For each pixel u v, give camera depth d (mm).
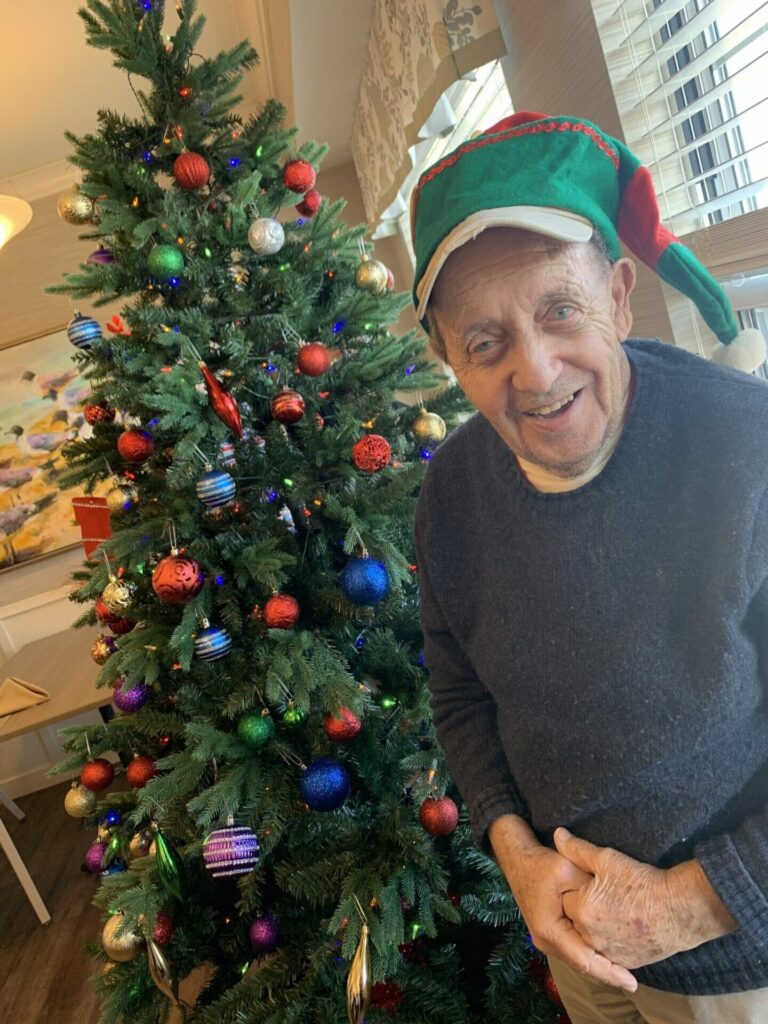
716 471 547
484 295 551
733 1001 604
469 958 1312
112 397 1158
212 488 1082
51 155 3027
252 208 1192
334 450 1170
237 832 1049
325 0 1971
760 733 585
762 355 619
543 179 529
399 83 1972
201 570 1120
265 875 1308
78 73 2449
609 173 578
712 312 615
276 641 1158
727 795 582
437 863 1118
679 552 563
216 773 1142
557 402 565
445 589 776
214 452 1164
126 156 1258
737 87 1022
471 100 1936
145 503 1317
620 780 588
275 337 1227
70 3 2066
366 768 1172
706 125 1073
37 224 3199
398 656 1229
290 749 1154
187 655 1077
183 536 1181
